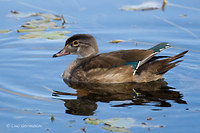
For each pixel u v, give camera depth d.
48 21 19.80
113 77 14.22
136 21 19.80
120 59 14.29
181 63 15.96
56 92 13.31
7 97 12.72
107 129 10.45
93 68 14.32
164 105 12.04
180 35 18.33
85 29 19.06
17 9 20.95
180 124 10.70
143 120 10.99
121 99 12.68
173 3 21.45
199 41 17.73
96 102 12.42
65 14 20.45
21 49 17.45
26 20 19.83
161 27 19.14
